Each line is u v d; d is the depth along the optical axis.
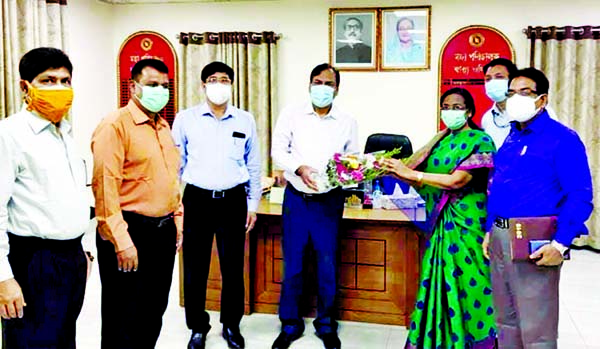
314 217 3.11
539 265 2.28
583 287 4.38
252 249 3.70
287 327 3.26
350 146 3.16
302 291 3.37
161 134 2.52
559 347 3.26
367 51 6.08
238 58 6.18
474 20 5.82
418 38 5.96
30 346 1.95
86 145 6.14
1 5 4.75
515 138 2.40
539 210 2.29
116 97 6.63
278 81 6.30
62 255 1.98
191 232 3.07
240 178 3.11
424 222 2.99
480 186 2.70
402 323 3.51
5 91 4.84
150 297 2.56
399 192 3.76
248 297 3.70
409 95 6.05
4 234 1.81
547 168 2.27
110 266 2.46
